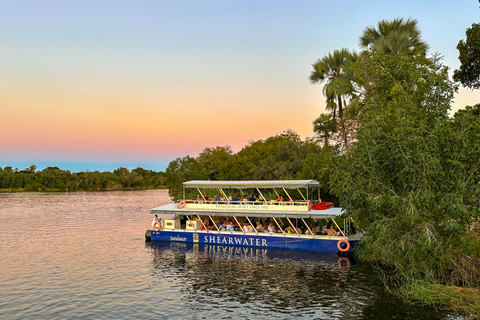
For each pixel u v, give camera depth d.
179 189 70.88
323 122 58.69
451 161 21.73
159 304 22.42
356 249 32.88
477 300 20.02
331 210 36.66
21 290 25.28
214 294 23.94
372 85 35.50
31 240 44.41
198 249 37.53
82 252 37.03
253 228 38.38
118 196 143.75
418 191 22.25
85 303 22.77
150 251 37.03
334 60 49.53
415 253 23.80
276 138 85.00
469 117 23.42
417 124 23.27
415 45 40.12
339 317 19.97
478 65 34.81
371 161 23.61
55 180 183.62
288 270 28.95
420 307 20.94
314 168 49.94
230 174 70.44
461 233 21.86
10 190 172.50
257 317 20.27
